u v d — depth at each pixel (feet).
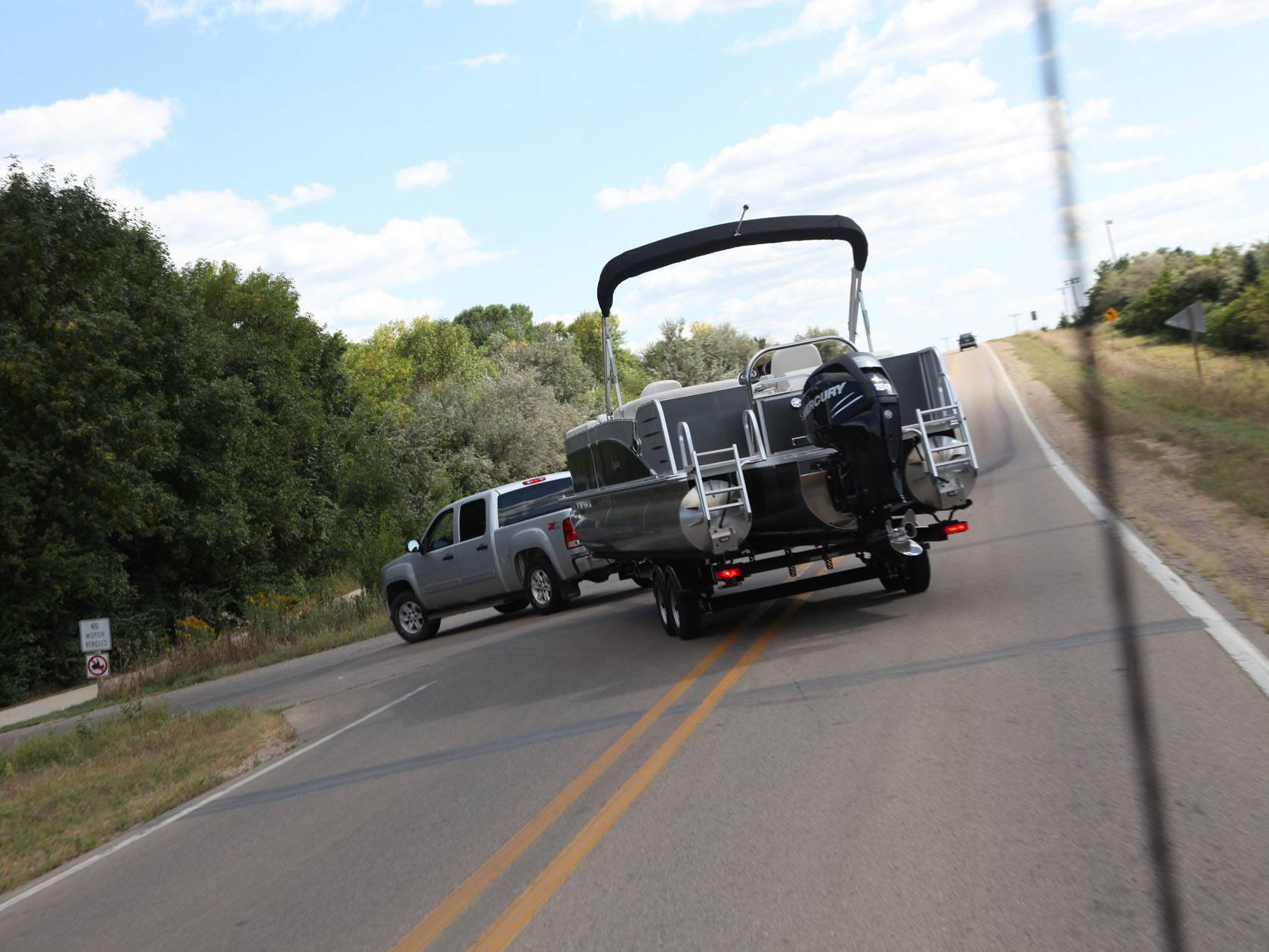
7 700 88.69
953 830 15.85
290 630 80.12
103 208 100.32
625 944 14.02
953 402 35.04
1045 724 20.18
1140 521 42.73
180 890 20.88
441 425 179.42
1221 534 38.04
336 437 154.71
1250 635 24.04
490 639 52.19
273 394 144.36
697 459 33.73
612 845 18.07
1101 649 25.02
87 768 37.37
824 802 18.11
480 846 19.39
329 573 146.82
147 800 30.81
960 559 43.52
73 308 94.99
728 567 34.53
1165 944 11.35
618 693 30.71
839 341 38.11
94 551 95.35
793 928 13.52
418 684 42.09
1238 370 103.60
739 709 25.81
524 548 57.21
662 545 36.27
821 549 35.81
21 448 90.17
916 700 23.63
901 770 19.04
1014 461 79.82
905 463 33.81
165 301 111.96
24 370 89.66
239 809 27.12
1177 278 152.97
